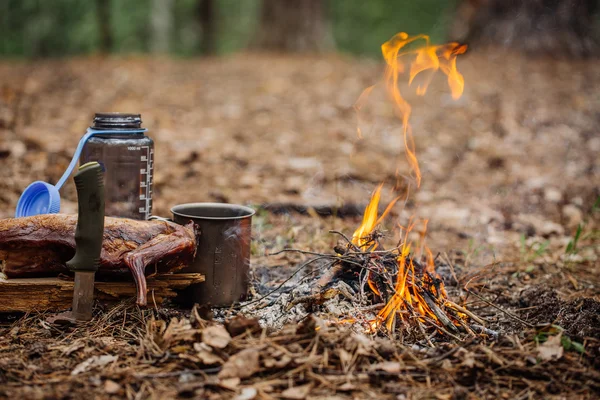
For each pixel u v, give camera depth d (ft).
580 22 44.88
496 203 21.27
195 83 39.01
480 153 26.53
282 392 9.28
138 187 12.51
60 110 30.27
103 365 9.92
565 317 11.79
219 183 21.89
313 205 19.48
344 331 10.23
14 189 19.83
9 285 11.26
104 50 63.05
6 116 27.55
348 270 12.36
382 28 95.76
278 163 24.58
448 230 18.61
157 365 9.87
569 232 19.03
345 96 36.01
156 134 27.48
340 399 9.14
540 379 9.86
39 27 82.69
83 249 10.73
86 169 10.37
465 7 47.01
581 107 32.60
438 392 9.42
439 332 11.38
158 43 81.46
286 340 10.11
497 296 13.58
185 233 11.50
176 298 12.42
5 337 10.79
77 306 11.04
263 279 13.88
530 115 31.22
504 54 44.96
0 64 45.47
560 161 25.77
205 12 74.43
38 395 8.97
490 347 10.33
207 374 9.63
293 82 39.68
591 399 9.44
